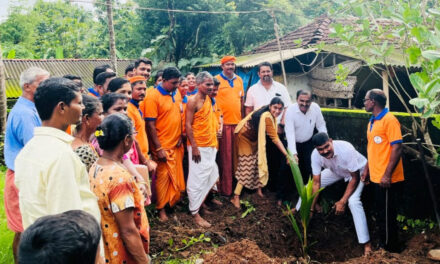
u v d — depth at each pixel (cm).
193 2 1494
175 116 452
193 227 444
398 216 467
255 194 536
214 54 1525
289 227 481
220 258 352
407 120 447
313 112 507
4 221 452
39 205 192
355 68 826
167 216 462
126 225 228
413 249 414
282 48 1088
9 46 2125
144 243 257
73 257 114
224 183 528
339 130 516
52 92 200
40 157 194
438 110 421
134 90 405
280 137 558
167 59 1666
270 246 452
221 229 446
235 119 530
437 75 335
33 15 2483
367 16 458
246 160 513
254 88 557
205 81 446
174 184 452
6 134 302
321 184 482
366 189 476
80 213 127
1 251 375
